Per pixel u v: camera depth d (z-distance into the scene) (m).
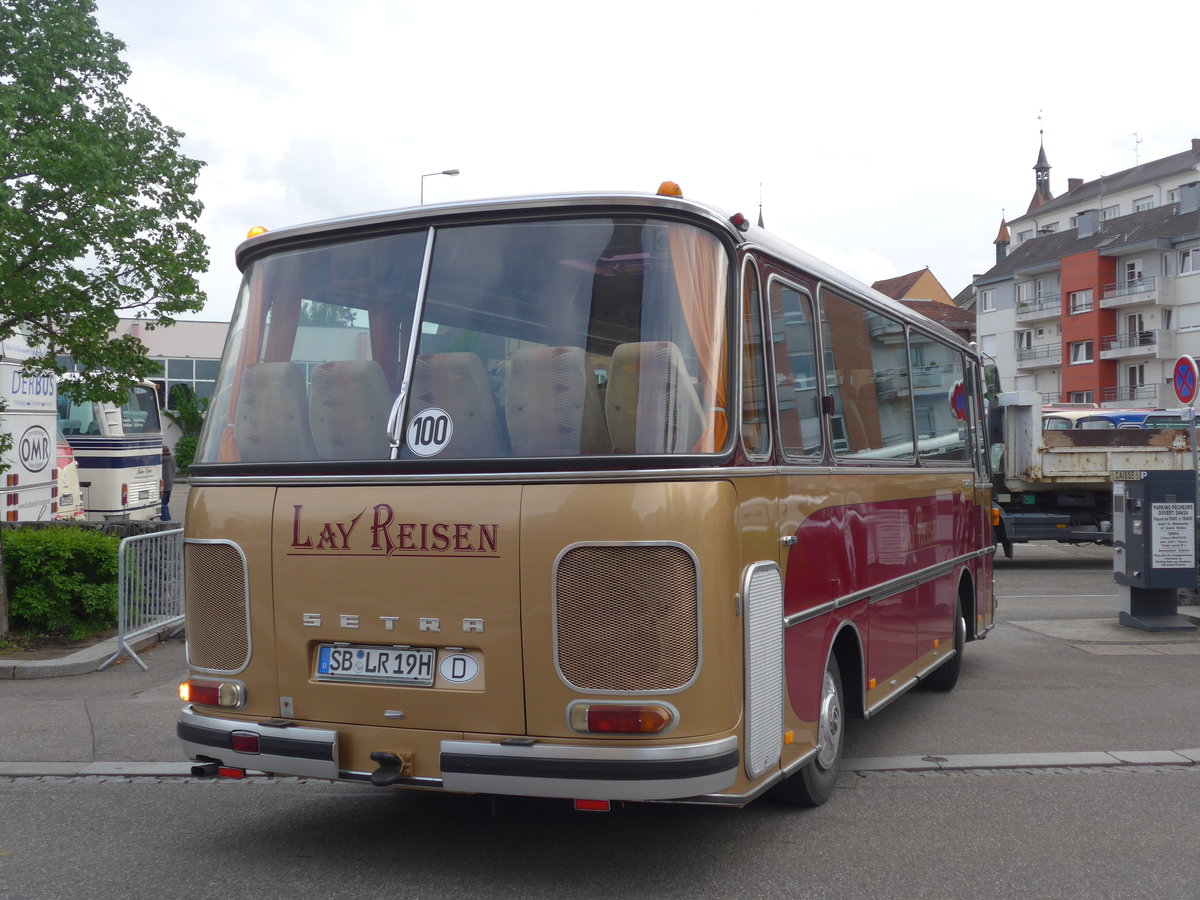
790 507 5.52
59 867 5.28
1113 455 19.88
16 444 16.27
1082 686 9.80
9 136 10.25
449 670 4.87
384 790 6.56
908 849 5.56
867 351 7.20
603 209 5.01
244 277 5.70
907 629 7.76
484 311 5.07
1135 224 74.19
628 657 4.61
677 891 4.96
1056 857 5.48
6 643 10.84
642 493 4.64
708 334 4.91
